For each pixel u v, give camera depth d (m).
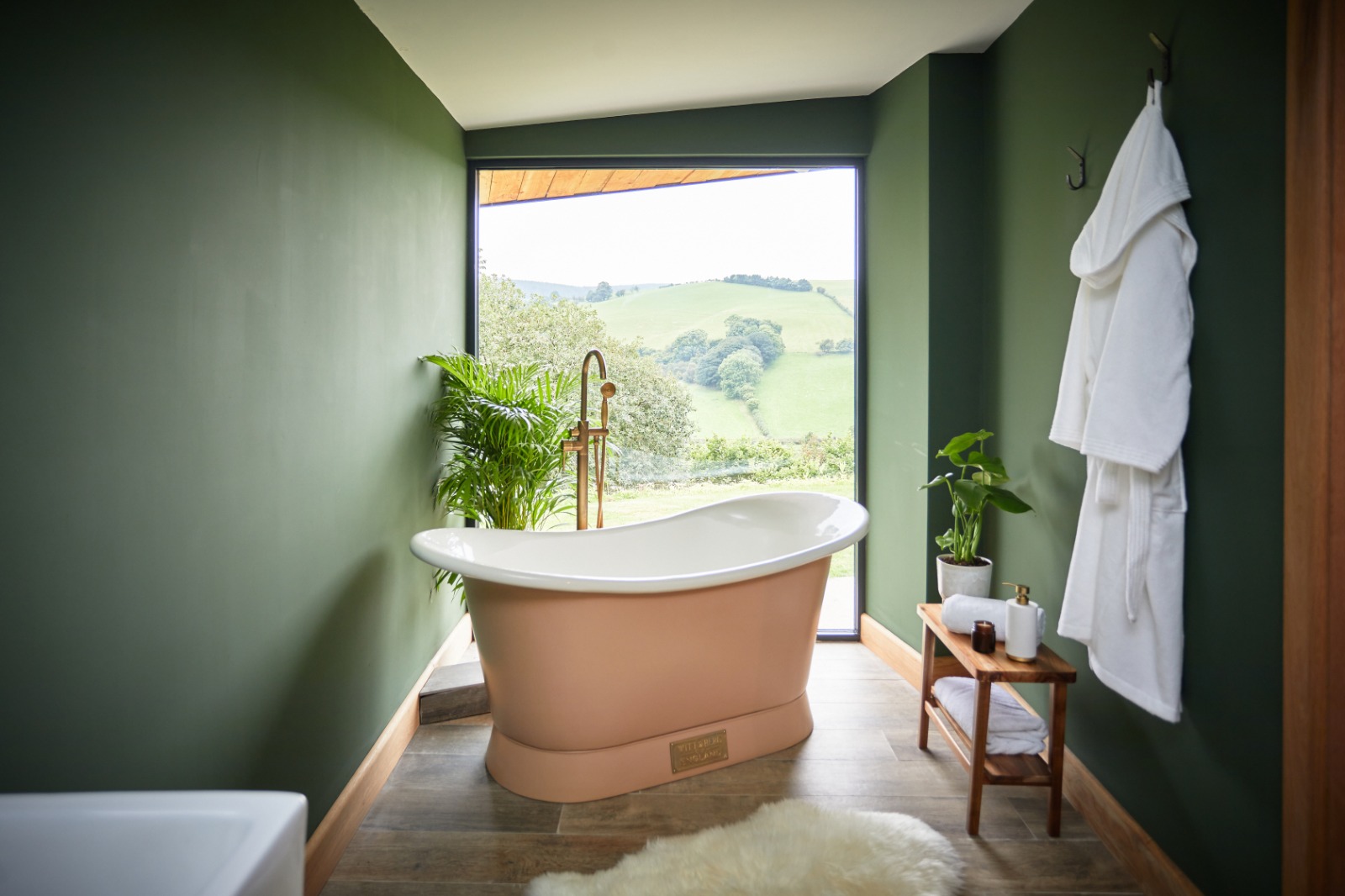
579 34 2.56
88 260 1.10
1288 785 1.42
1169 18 1.80
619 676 2.24
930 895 1.74
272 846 0.64
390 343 2.53
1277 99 1.45
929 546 3.06
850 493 3.67
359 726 2.21
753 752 2.48
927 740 2.58
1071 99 2.32
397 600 2.60
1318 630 1.35
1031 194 2.60
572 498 3.60
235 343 1.51
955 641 2.23
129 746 1.19
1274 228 1.46
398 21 2.37
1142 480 1.71
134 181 1.20
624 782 2.28
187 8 1.34
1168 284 1.67
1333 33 1.31
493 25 2.44
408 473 2.73
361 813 2.13
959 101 3.00
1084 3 2.24
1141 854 1.85
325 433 1.99
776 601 2.44
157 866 0.67
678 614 2.28
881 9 2.58
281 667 1.72
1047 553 2.47
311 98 1.90
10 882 0.66
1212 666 1.63
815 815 2.05
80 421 1.08
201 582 1.39
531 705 2.24
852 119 3.47
